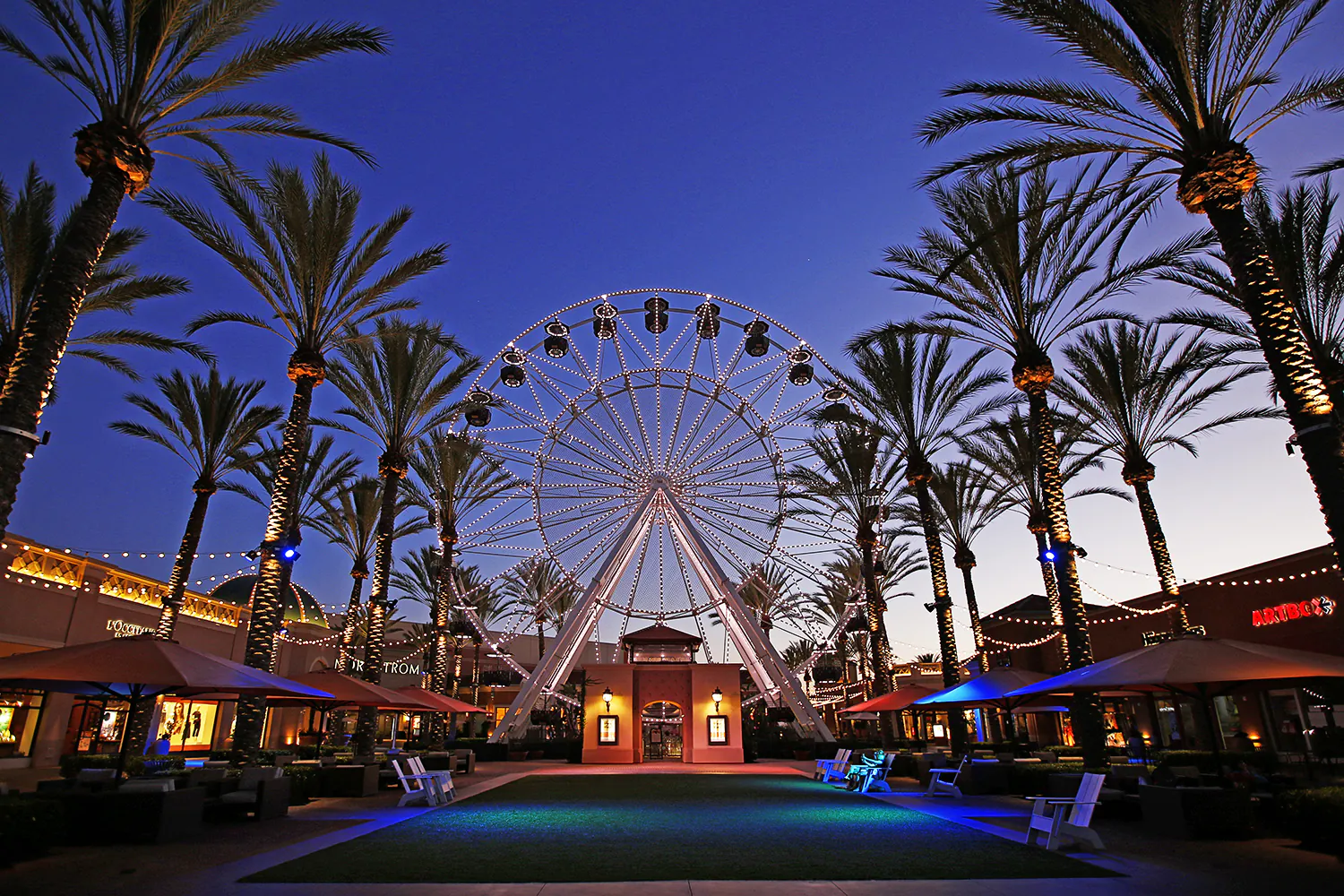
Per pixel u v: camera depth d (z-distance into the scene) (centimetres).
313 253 2084
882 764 2036
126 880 895
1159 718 3109
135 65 1448
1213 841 1164
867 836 1219
